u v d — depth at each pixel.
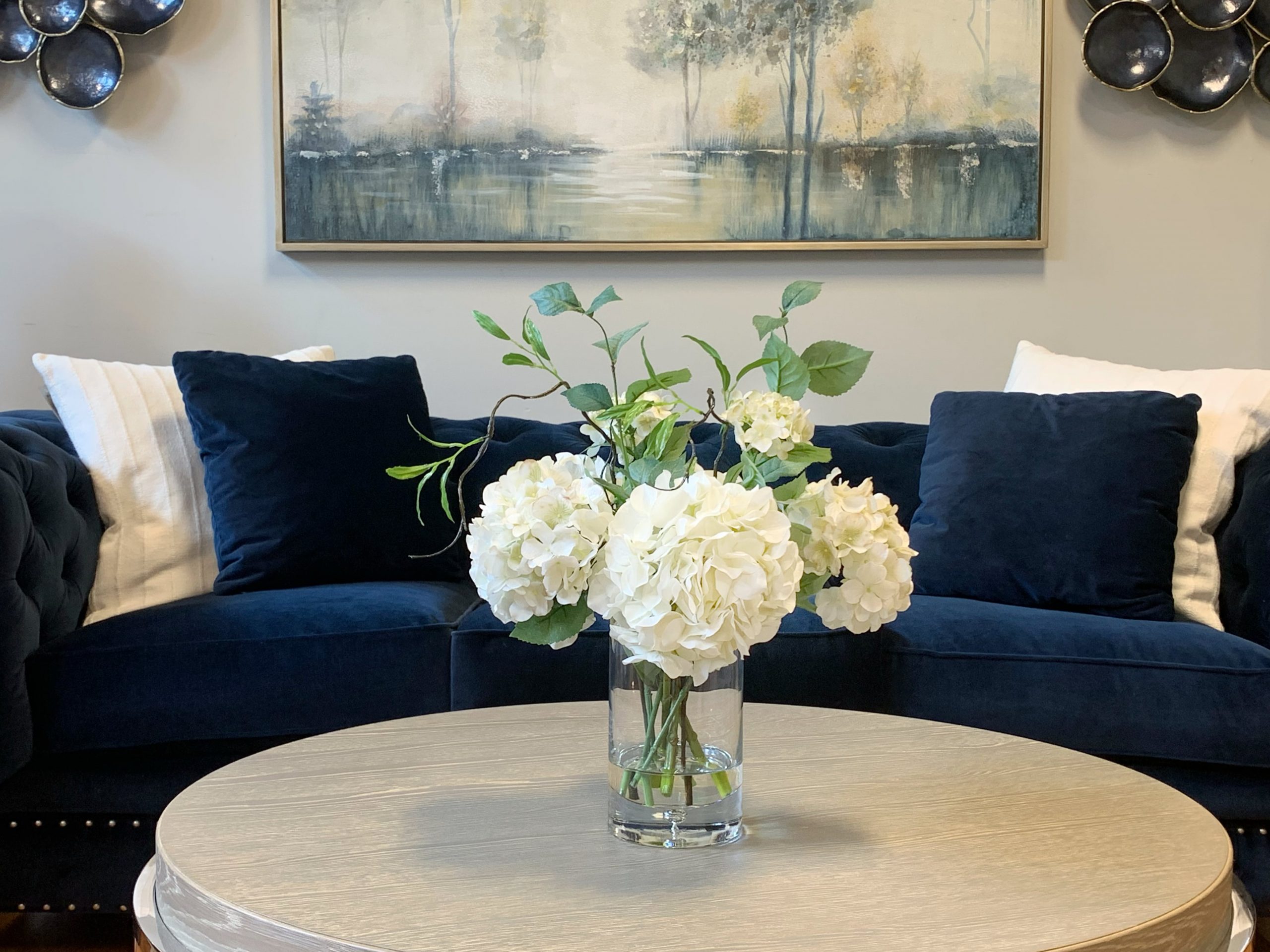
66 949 1.80
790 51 2.75
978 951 0.69
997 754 1.15
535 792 1.03
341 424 2.15
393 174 2.74
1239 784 1.70
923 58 2.76
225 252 2.77
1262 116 2.81
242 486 2.06
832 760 1.13
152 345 2.76
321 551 2.07
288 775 1.08
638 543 0.81
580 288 2.79
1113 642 1.76
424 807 0.99
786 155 2.76
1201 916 0.78
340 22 2.72
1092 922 0.74
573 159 2.75
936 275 2.82
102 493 2.09
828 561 0.92
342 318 2.78
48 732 1.68
